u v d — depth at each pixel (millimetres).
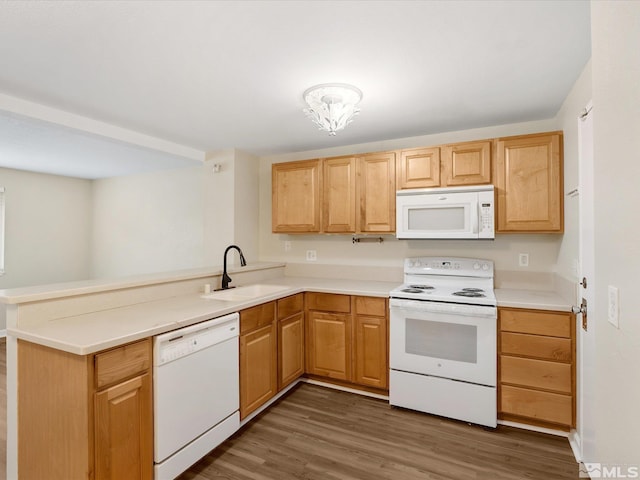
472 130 3023
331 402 2775
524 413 2305
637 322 833
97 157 3975
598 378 1085
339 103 2252
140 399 1637
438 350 2525
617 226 946
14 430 1682
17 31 1571
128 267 5137
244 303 2322
